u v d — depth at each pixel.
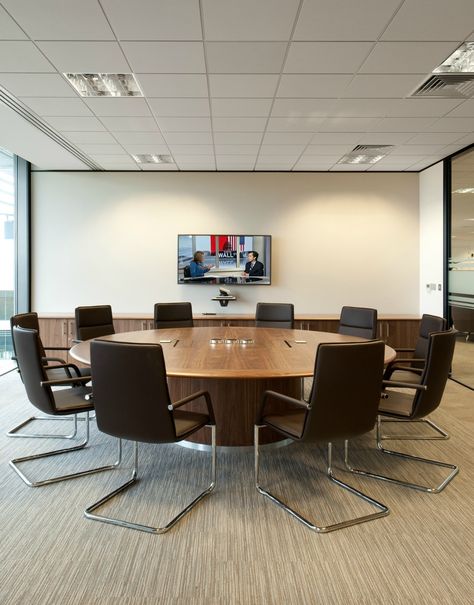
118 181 5.54
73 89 3.24
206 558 1.69
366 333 3.73
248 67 2.90
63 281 5.55
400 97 3.37
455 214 4.89
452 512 2.04
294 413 2.29
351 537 1.83
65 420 3.41
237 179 5.57
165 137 4.28
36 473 2.43
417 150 4.71
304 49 2.68
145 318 5.07
